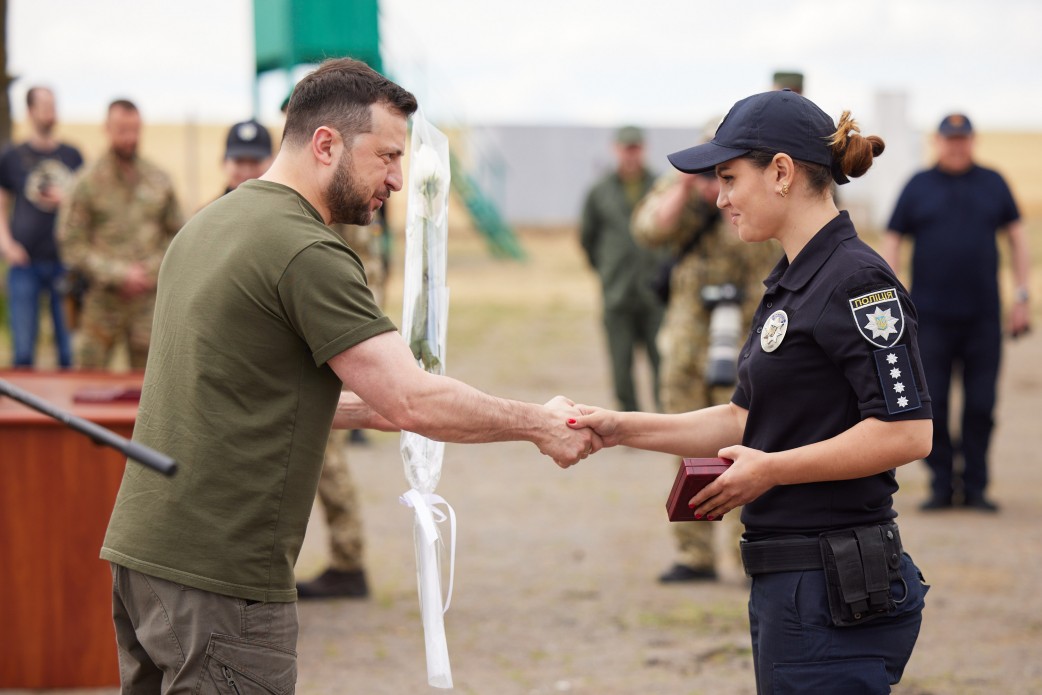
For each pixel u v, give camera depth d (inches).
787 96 154.4
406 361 150.1
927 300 404.5
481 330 944.3
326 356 147.7
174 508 147.6
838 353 147.0
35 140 511.2
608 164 2033.7
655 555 361.1
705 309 322.3
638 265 531.8
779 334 152.1
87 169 390.9
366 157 155.1
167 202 401.7
